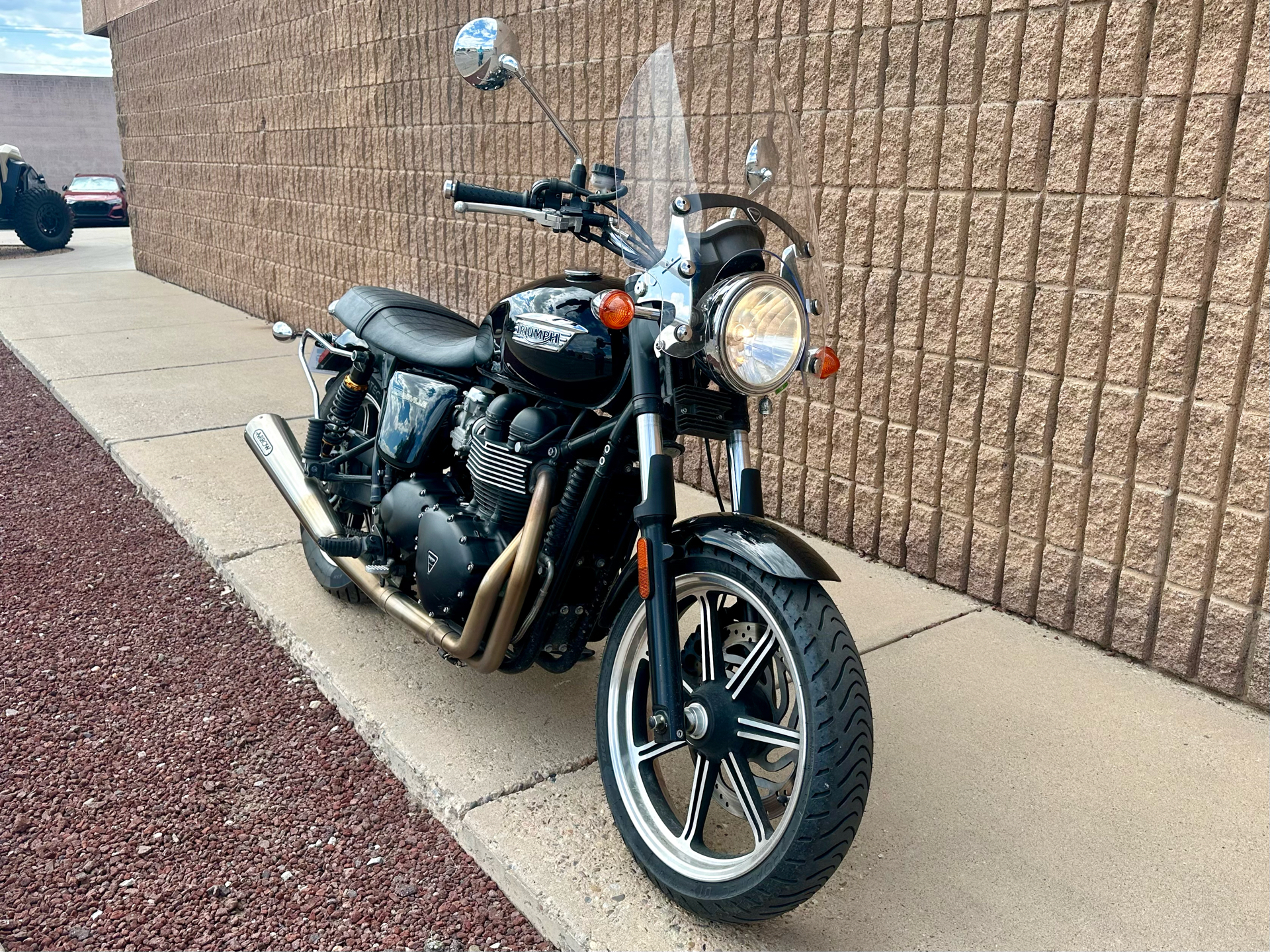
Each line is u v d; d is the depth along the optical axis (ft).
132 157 40.27
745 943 6.80
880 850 7.72
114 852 7.84
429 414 9.25
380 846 8.01
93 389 21.29
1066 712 9.61
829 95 12.65
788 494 14.07
